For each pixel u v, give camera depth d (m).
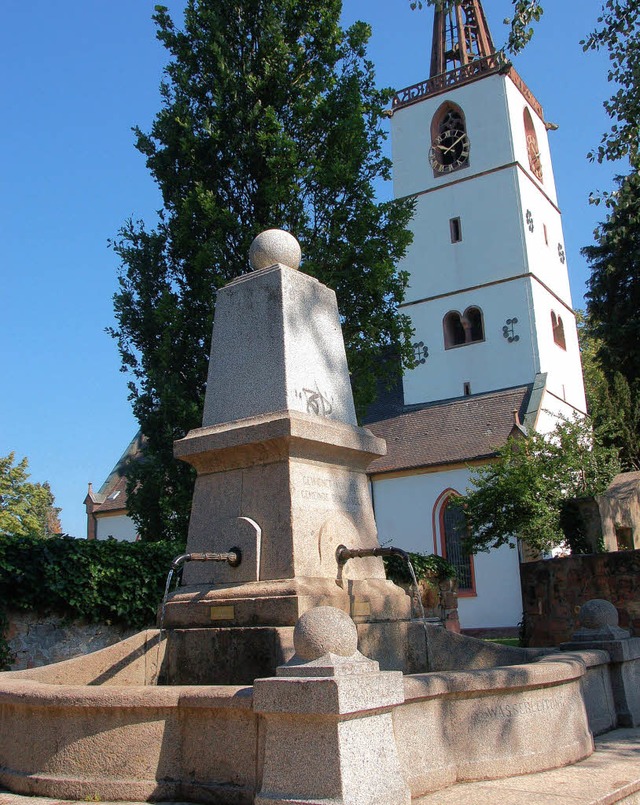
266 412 7.79
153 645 7.27
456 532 33.25
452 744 5.70
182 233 18.94
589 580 17.70
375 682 4.73
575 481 27.08
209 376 8.41
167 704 5.40
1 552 12.70
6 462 45.75
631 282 33.25
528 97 44.00
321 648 4.89
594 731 7.61
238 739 5.15
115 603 13.72
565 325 41.72
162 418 17.92
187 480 17.78
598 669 8.07
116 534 45.94
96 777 5.50
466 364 38.78
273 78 19.17
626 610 17.22
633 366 34.56
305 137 19.77
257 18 19.55
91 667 7.42
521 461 26.25
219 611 7.05
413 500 34.69
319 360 8.30
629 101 15.31
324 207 19.62
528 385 36.56
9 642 12.78
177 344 18.73
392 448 36.78
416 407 39.22
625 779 5.67
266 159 18.53
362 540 7.87
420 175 42.44
